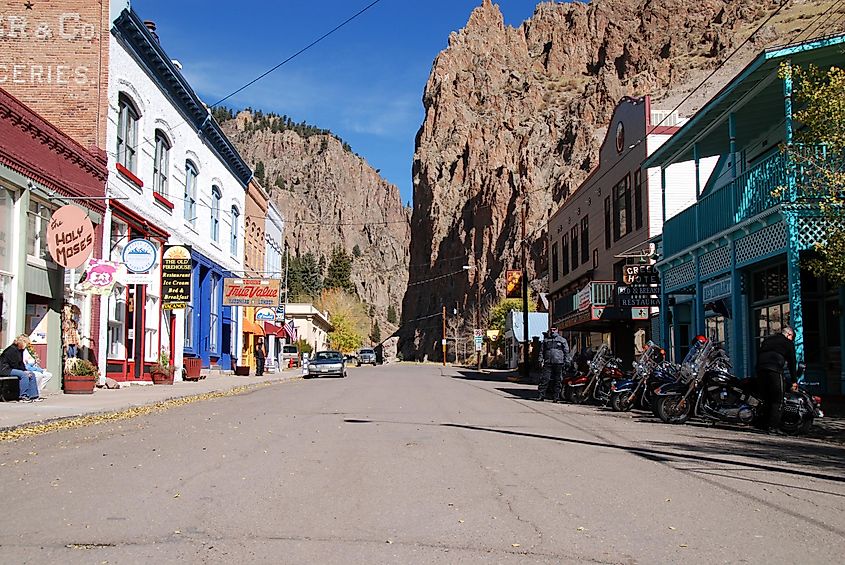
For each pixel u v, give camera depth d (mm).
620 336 35156
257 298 39219
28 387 18281
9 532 6164
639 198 33750
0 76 24031
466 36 198250
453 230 159500
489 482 8516
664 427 14664
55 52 24109
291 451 10719
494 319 92938
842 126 14266
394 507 7211
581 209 45594
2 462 9633
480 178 159875
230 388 27047
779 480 8906
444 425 14484
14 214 19172
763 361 13891
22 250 19297
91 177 23203
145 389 25016
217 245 39531
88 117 24000
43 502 7270
